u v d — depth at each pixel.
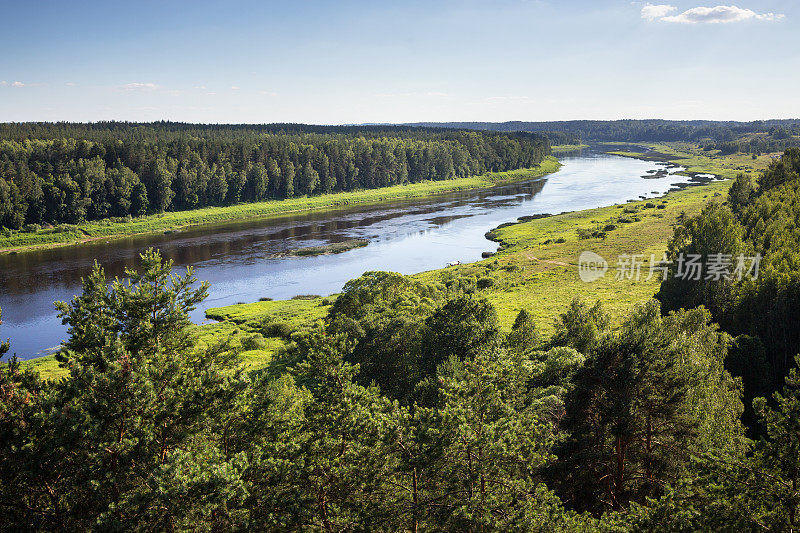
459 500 19.83
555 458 22.55
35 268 115.12
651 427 27.94
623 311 76.88
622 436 26.98
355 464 20.70
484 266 111.75
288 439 21.39
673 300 70.69
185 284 22.89
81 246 138.00
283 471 19.11
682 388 26.72
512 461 20.67
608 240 126.06
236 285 105.62
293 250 131.75
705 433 26.53
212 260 123.25
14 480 16.95
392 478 21.41
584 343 43.38
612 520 19.45
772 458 17.44
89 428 16.70
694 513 18.11
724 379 36.91
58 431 16.61
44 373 61.38
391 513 20.19
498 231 147.25
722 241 69.69
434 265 118.56
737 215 107.94
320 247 133.88
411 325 47.81
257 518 18.39
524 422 23.30
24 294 97.88
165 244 139.38
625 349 27.89
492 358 32.06
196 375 20.95
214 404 20.20
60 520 17.06
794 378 18.50
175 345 22.27
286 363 62.16
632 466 28.88
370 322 50.28
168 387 19.58
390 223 165.00
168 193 175.38
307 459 20.27
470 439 19.58
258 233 153.00
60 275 109.50
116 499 17.25
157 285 22.44
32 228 145.62
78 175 162.38
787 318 54.50
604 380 27.47
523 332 48.31
